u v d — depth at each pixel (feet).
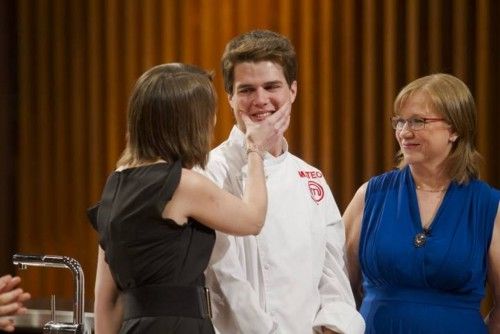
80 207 37.29
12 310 16.84
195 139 16.76
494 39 32.78
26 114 37.45
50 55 37.24
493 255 20.48
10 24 37.60
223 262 17.70
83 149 37.27
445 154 20.63
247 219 16.88
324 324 18.51
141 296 16.46
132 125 16.94
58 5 36.78
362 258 21.16
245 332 17.52
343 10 33.96
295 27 34.71
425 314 20.35
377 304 20.86
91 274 37.24
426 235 20.51
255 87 18.39
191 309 16.46
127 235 16.34
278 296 18.31
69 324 17.52
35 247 37.88
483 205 20.57
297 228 18.83
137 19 36.45
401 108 20.67
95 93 36.88
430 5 33.06
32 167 37.78
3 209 37.78
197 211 16.53
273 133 18.11
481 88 32.65
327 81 34.17
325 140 34.30
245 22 34.78
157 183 16.34
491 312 21.16
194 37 35.76
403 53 33.91
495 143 32.99
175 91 16.65
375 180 21.71
